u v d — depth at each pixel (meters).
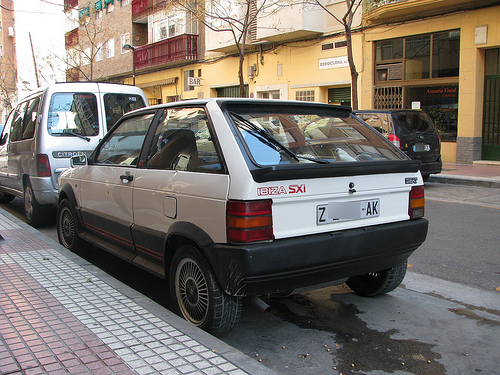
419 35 16.25
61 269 4.79
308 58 19.64
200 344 3.12
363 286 4.62
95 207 5.18
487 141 15.45
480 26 14.61
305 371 3.23
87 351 3.01
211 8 19.47
